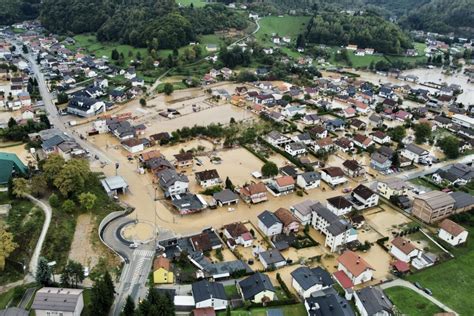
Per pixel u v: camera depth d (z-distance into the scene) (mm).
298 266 89062
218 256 90562
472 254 95375
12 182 101062
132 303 69375
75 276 77375
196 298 74750
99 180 115875
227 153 141125
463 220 106875
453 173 127062
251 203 112375
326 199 115500
